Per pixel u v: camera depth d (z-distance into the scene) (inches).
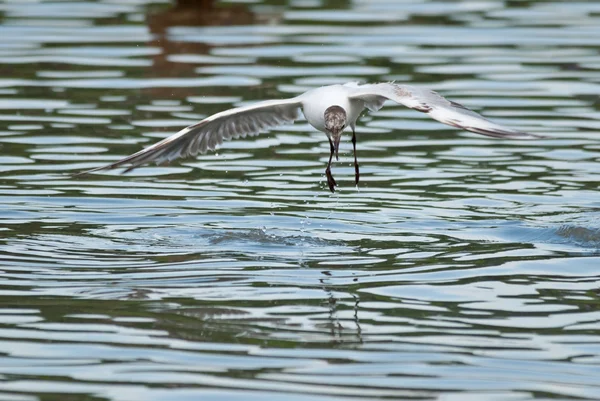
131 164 468.1
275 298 426.6
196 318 402.3
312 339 381.7
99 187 605.0
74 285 441.4
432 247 501.4
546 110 743.7
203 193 599.8
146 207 571.8
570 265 471.8
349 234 525.0
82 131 698.2
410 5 1070.4
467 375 350.6
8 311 407.5
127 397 331.6
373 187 609.3
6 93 778.2
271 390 337.4
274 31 958.4
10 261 474.0
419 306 417.7
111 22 984.3
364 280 450.9
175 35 942.4
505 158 666.2
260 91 770.2
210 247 502.3
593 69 845.2
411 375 350.3
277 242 511.2
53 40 921.5
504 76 821.2
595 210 560.7
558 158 660.7
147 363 358.3
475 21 999.0
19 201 573.0
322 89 465.1
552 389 339.9
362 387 340.5
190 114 725.9
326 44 909.8
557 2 1087.6
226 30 959.6
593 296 429.4
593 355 367.9
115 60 863.7
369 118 765.9
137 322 397.4
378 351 370.9
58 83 804.6
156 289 437.1
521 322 400.2
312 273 461.1
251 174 638.5
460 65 849.5
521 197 587.2
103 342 376.8
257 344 376.5
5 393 333.1
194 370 352.8
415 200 584.1
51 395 332.5
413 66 842.8
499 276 455.8
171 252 493.4
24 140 681.0
